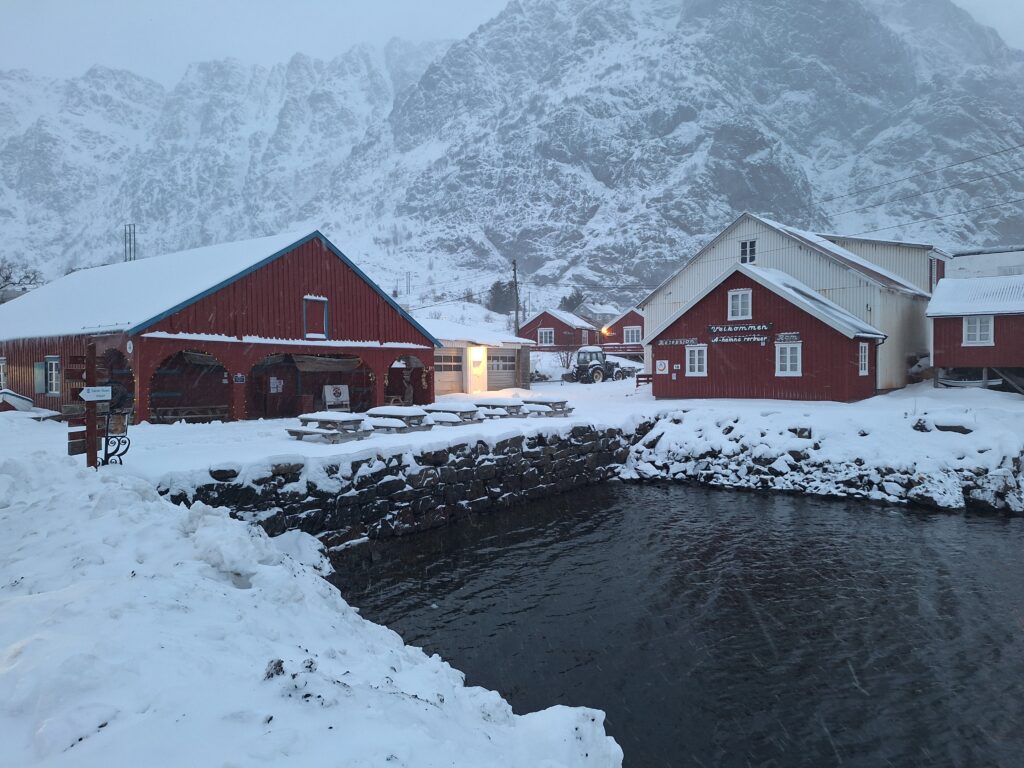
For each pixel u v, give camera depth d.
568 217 170.88
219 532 6.27
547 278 147.00
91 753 2.72
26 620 4.18
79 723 2.90
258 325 19.91
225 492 10.52
